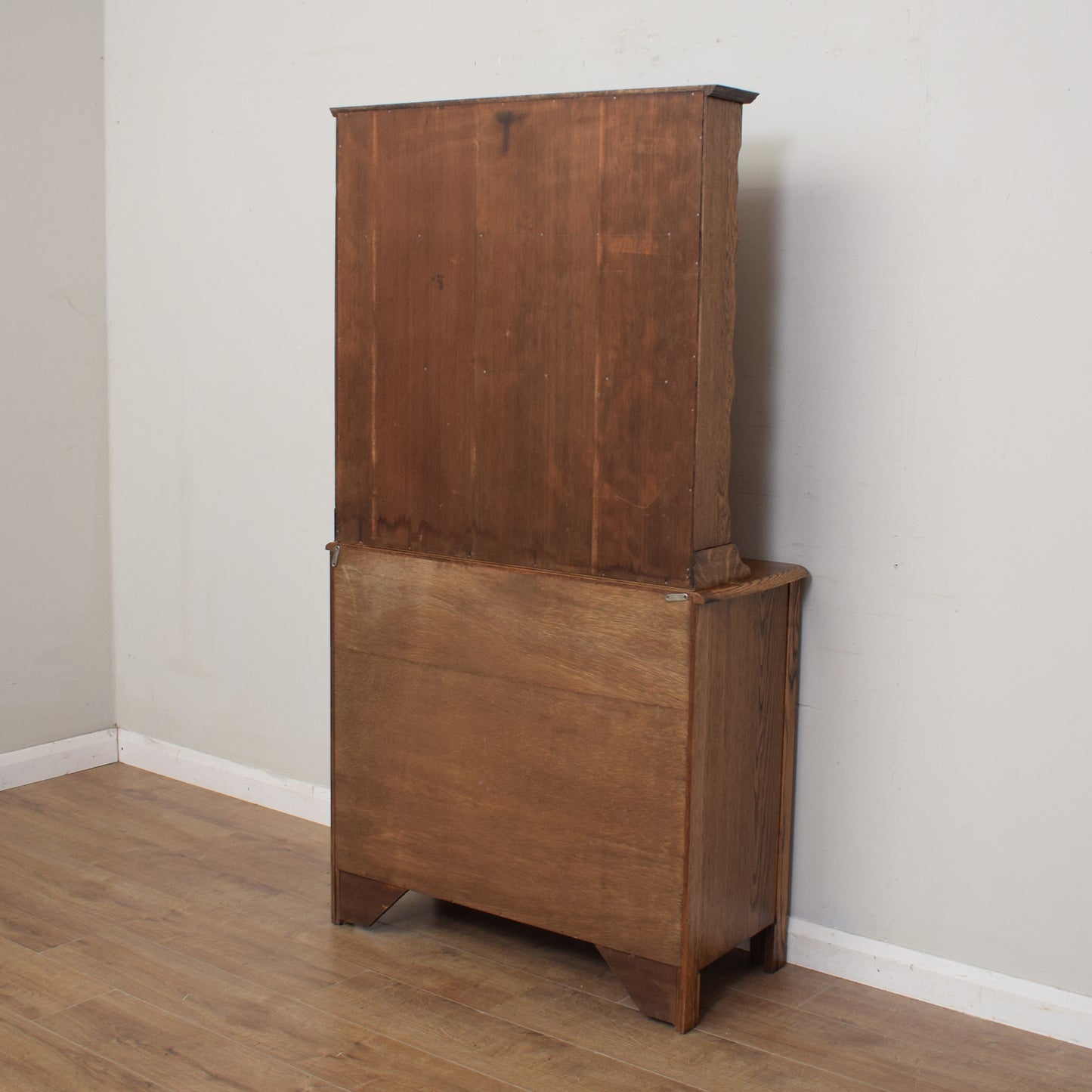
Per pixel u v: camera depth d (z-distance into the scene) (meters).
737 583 2.44
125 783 3.80
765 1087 2.27
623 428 2.39
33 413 3.72
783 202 2.63
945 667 2.54
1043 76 2.32
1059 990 2.47
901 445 2.54
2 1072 2.25
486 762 2.64
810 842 2.74
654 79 2.78
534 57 2.96
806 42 2.57
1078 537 2.37
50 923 2.85
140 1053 2.33
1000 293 2.40
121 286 3.82
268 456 3.54
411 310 2.62
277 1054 2.34
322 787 3.54
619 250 2.35
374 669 2.78
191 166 3.60
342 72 3.28
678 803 2.39
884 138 2.50
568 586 2.48
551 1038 2.43
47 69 3.65
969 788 2.53
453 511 2.63
